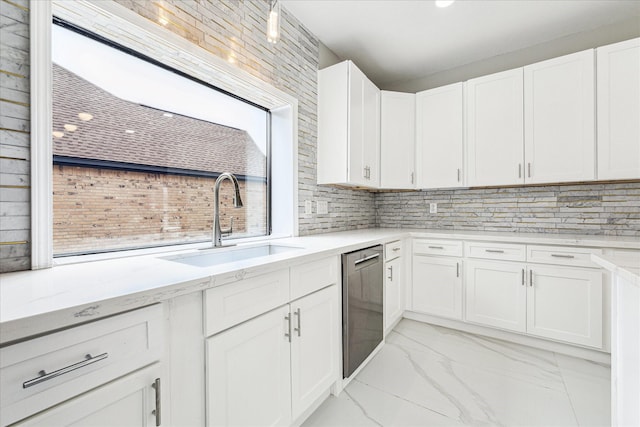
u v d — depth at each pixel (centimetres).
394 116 280
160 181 158
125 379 74
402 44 253
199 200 178
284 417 125
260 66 187
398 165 280
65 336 64
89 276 91
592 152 206
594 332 192
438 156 274
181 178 168
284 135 220
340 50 263
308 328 141
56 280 86
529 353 207
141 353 77
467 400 156
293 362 131
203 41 151
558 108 219
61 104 120
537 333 211
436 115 276
